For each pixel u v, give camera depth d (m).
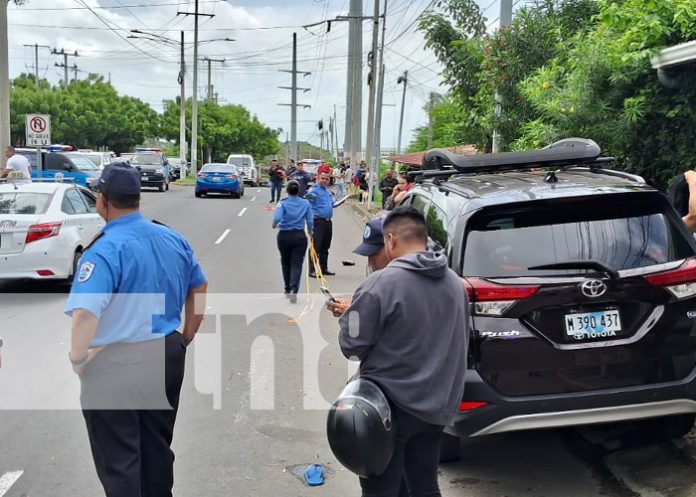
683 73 7.68
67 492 4.37
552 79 9.70
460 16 13.69
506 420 4.07
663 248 4.30
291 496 4.37
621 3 9.34
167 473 3.69
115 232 3.48
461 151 15.60
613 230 4.32
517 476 4.59
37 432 5.27
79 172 25.23
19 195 10.20
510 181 5.03
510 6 12.27
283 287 10.96
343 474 4.66
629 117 8.05
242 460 4.86
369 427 3.08
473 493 4.36
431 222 5.15
